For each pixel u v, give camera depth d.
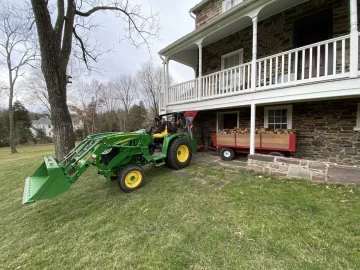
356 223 2.22
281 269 1.64
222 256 1.85
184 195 3.37
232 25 6.35
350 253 1.77
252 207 2.76
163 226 2.46
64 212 3.11
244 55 7.07
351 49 3.40
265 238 2.06
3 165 8.17
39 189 2.62
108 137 3.58
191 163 5.69
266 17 6.16
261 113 6.82
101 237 2.34
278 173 4.19
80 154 3.46
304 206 2.68
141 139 4.18
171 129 5.30
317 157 5.53
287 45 5.94
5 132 24.00
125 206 3.13
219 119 8.41
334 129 5.20
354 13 3.32
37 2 4.29
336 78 3.59
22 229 2.70
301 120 5.82
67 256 2.05
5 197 4.09
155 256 1.93
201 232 2.26
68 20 5.22
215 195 3.28
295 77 4.19
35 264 1.97
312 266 1.65
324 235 2.04
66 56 5.16
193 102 6.87
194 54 8.88
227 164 5.44
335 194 3.01
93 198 3.58
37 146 22.92
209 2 8.58
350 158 4.96
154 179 4.36
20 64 15.69
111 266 1.85
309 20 5.41
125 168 3.75
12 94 15.69
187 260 1.84
